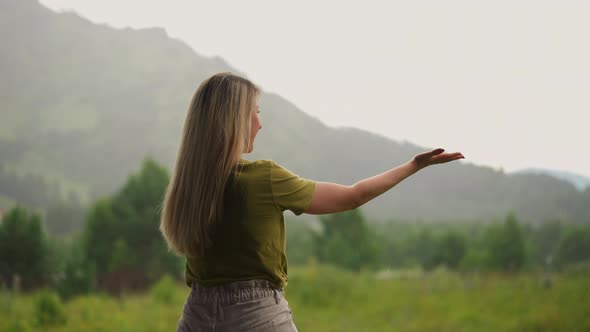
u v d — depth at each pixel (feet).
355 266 104.88
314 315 28.76
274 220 5.41
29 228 81.61
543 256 158.61
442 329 22.71
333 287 34.19
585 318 20.94
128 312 30.27
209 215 5.37
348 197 5.39
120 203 72.23
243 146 5.65
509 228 138.62
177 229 5.54
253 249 5.36
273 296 5.46
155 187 72.43
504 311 24.43
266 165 5.49
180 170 5.63
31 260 78.48
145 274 67.10
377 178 5.50
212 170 5.44
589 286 24.35
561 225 195.72
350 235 112.98
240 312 5.32
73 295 55.16
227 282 5.40
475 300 27.55
